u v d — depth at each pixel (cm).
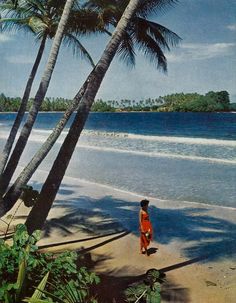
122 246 983
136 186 1752
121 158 2648
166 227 1169
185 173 2031
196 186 1711
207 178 1881
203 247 986
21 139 842
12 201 729
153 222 1226
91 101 647
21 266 335
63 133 5241
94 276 389
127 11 649
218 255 930
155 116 9331
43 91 824
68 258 386
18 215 1200
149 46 1003
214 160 2452
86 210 1333
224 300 708
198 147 3183
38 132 5212
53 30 1073
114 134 4638
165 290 749
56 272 378
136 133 5338
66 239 1028
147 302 348
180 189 1669
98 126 7062
